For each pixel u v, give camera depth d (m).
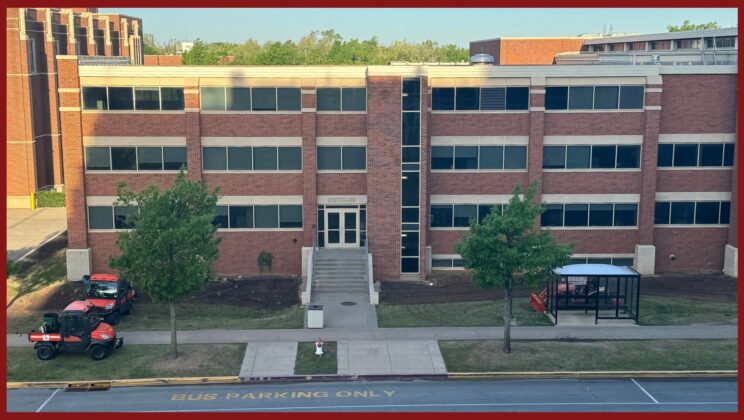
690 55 48.69
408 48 146.00
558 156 42.81
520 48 76.94
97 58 47.69
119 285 34.84
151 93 41.56
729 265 43.28
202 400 25.69
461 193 43.16
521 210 29.36
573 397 25.88
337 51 139.75
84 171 41.75
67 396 26.12
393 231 41.97
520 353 30.28
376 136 41.31
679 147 43.09
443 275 43.31
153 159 42.03
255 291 39.97
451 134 42.56
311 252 41.31
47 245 48.06
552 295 35.34
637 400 25.58
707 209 43.72
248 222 42.88
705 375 28.11
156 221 28.11
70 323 29.36
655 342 31.69
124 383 27.27
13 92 60.94
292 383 27.52
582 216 43.41
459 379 27.89
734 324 34.19
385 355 30.06
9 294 39.44
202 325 34.06
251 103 41.91
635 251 43.56
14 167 62.00
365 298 38.72
